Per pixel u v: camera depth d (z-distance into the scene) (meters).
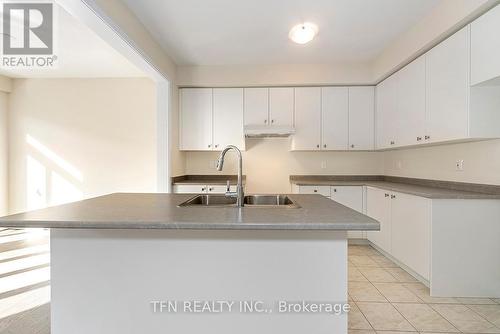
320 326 1.46
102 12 2.04
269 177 4.39
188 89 3.96
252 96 3.94
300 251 1.45
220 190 3.70
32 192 4.50
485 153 2.39
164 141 3.56
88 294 1.48
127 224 1.23
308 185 3.76
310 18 2.61
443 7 2.34
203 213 1.41
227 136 3.96
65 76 4.41
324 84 3.88
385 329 1.90
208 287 1.47
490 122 2.15
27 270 2.91
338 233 1.45
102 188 4.48
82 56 3.58
